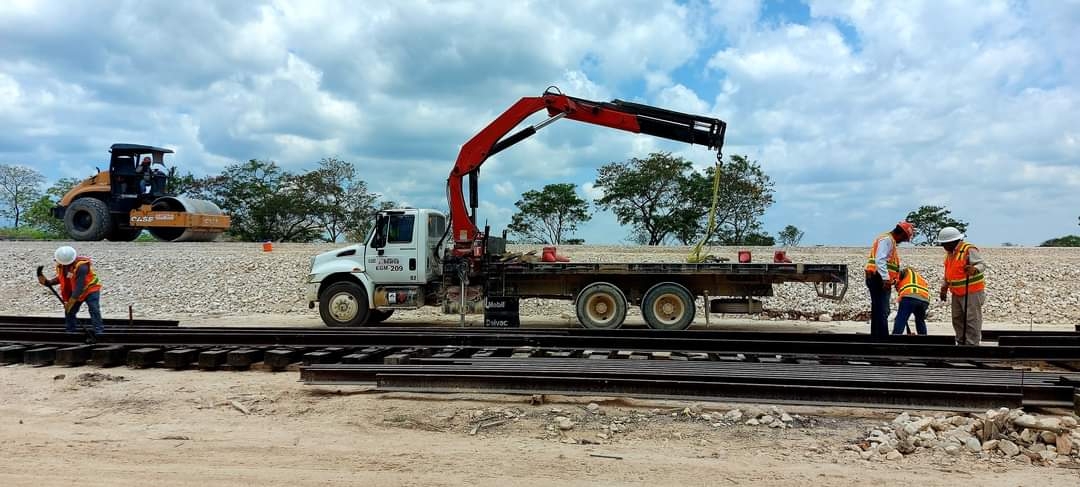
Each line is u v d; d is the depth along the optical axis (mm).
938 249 21094
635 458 5297
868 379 7051
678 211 30984
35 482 4734
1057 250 21219
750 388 6758
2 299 18062
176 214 23547
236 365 8836
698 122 12906
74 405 7031
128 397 7301
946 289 9508
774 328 14062
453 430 6086
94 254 21453
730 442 5742
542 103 13078
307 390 7508
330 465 5121
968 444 5465
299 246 23328
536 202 32156
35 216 43594
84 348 9320
